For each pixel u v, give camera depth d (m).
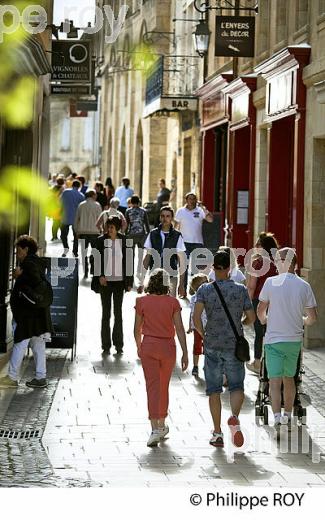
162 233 20.30
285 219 26.20
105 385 15.80
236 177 31.08
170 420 13.35
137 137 58.69
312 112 21.41
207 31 31.23
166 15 42.75
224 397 14.97
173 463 10.92
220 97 33.41
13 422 12.91
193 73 40.59
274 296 12.73
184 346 12.27
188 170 44.09
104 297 19.11
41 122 28.06
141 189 59.47
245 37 26.66
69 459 10.98
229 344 11.87
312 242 21.11
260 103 27.33
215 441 11.87
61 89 32.59
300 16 23.64
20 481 9.65
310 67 21.31
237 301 11.95
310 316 12.80
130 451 11.51
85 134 109.31
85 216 32.00
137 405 14.28
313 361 18.78
